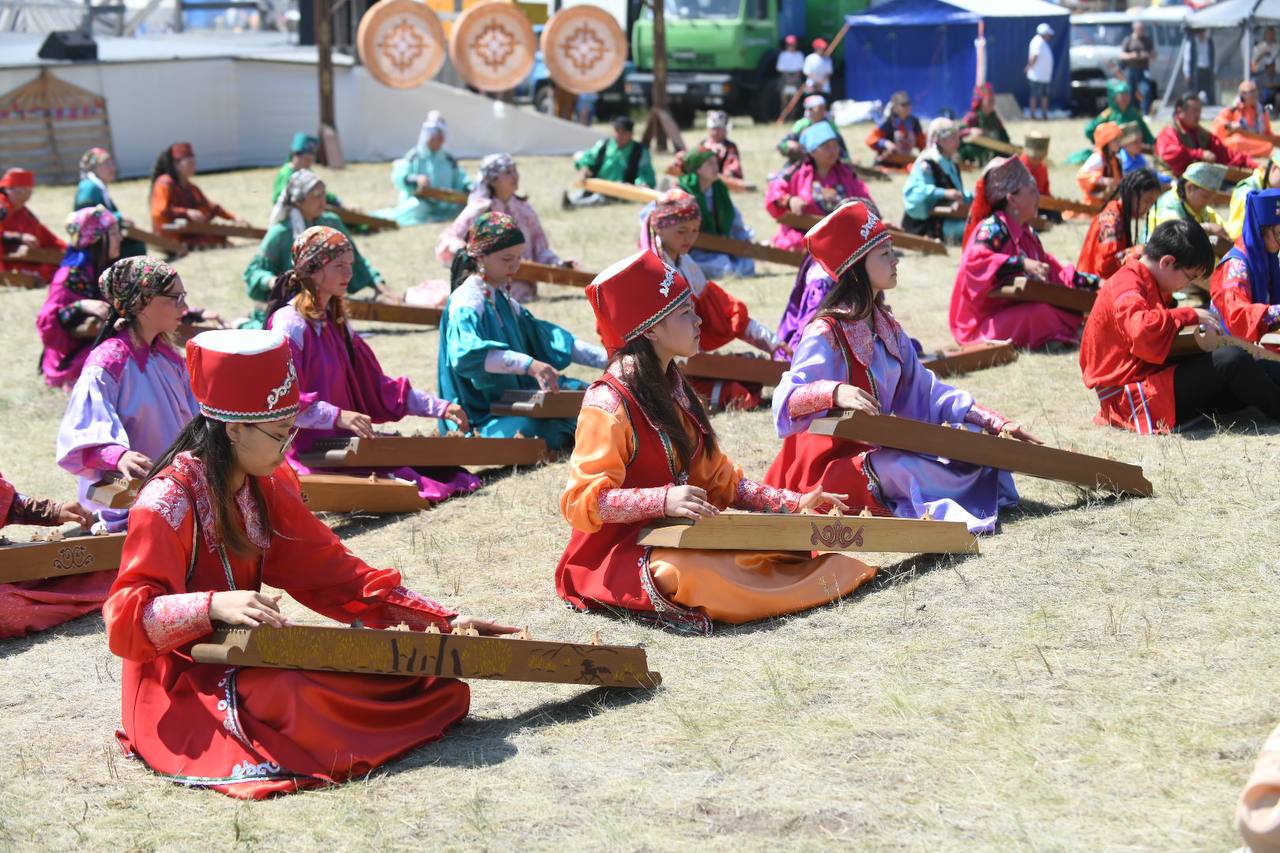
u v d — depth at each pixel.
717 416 8.62
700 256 13.55
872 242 6.03
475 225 7.98
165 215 16.48
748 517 5.21
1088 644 4.86
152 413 6.27
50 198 22.48
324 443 7.27
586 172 18.50
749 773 4.14
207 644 4.18
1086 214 15.38
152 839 3.96
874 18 29.22
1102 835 3.64
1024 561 5.68
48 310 10.10
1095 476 6.25
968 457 5.99
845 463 6.14
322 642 4.23
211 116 25.55
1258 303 7.98
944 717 4.39
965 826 3.74
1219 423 7.36
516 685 4.99
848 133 27.48
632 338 5.22
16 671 5.43
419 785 4.20
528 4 30.44
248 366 4.17
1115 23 30.69
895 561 5.87
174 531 4.21
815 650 5.02
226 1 37.84
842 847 3.68
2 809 4.20
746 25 29.27
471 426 8.08
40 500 5.84
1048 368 9.20
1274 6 25.97
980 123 21.12
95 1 34.56
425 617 4.62
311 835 3.92
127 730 4.47
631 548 5.39
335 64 25.38
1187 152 15.83
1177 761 3.99
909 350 6.33
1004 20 28.69
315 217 10.43
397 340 11.53
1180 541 5.75
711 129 19.22
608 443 5.17
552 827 3.91
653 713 4.62
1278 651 4.66
